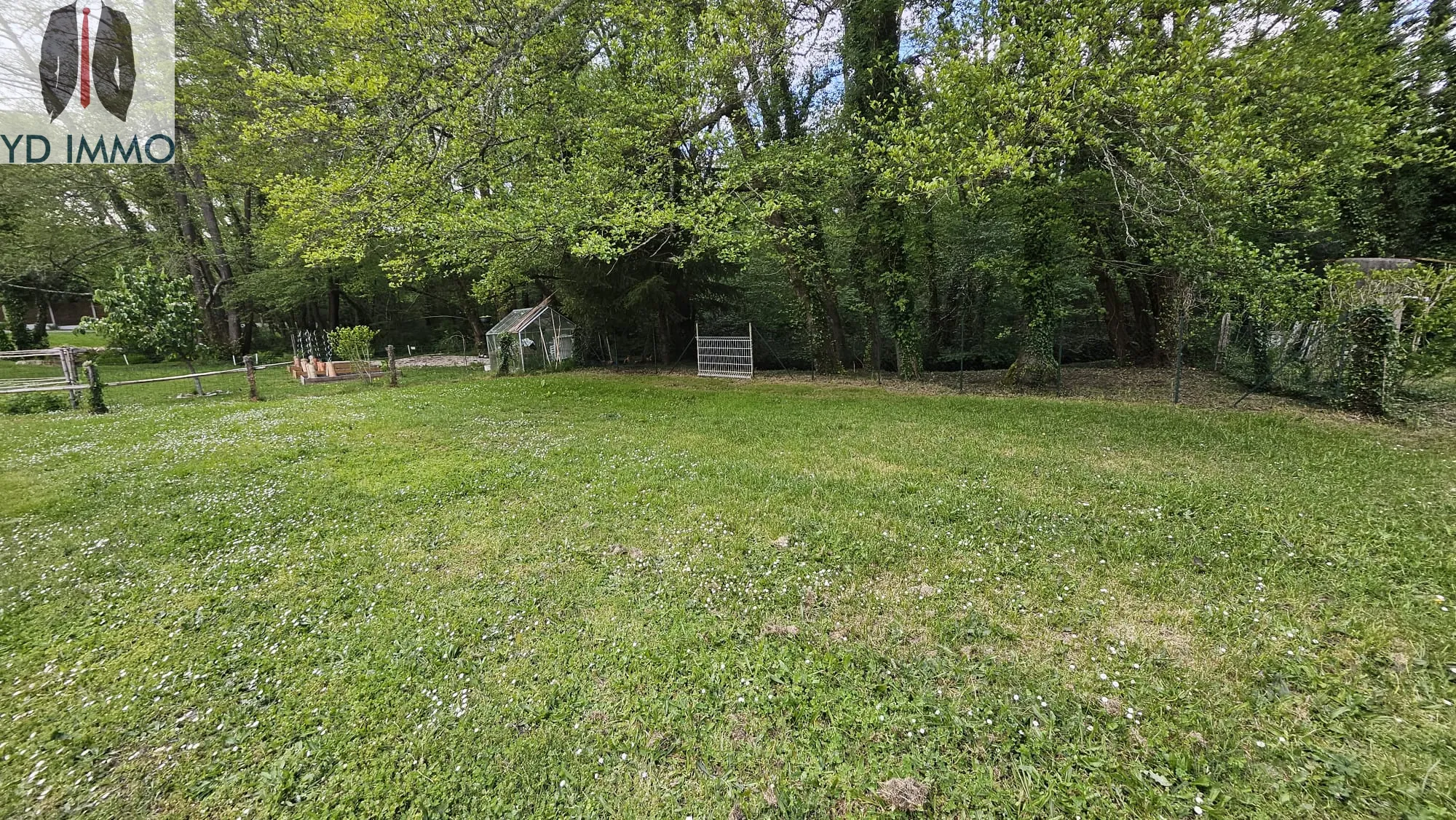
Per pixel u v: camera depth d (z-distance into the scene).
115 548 4.86
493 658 3.25
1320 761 2.36
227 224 27.67
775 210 10.52
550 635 3.44
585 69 11.99
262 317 29.89
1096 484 5.59
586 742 2.62
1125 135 8.06
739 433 8.38
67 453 7.93
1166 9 7.60
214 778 2.50
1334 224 9.55
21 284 22.41
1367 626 3.20
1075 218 10.68
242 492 6.20
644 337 18.62
